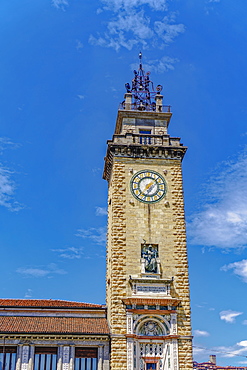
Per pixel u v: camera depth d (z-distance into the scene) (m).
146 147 68.38
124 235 63.41
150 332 59.53
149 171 67.62
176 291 61.22
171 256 63.09
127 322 58.47
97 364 57.16
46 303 68.00
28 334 56.69
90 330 58.66
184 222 65.25
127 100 74.19
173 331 58.72
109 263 67.31
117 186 66.12
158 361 58.22
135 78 79.88
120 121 74.06
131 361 56.88
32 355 56.34
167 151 68.88
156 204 65.75
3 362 55.78
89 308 63.59
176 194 66.81
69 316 62.69
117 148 68.12
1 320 60.03
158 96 75.81
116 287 60.38
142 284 60.50
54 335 57.09
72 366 56.31
